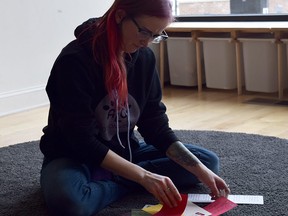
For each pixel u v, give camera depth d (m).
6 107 3.70
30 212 1.88
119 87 1.71
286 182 2.06
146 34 1.55
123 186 1.93
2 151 2.65
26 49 3.80
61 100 1.68
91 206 1.74
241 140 2.67
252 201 1.87
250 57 3.94
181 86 4.49
